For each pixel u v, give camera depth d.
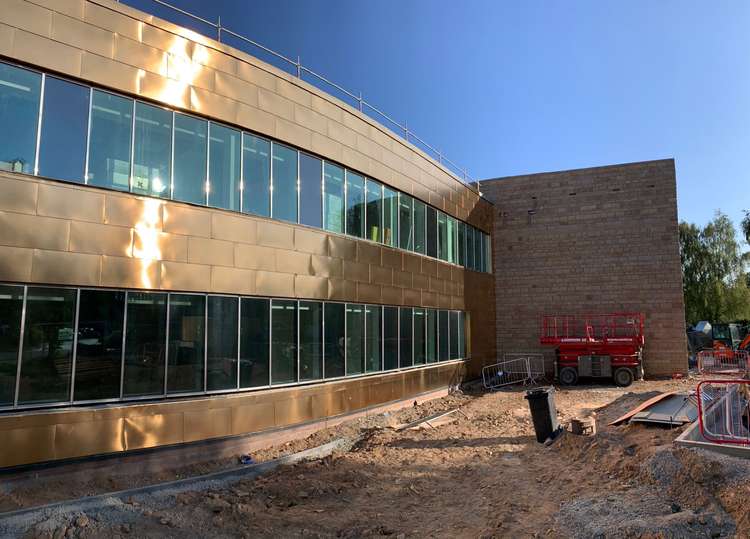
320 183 14.77
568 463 9.51
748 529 5.43
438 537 7.09
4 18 8.79
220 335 11.62
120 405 9.76
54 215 9.17
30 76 9.12
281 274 13.13
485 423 14.93
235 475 10.37
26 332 8.78
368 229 16.91
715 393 12.23
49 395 8.96
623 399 16.31
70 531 7.11
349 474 10.10
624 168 25.62
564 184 26.59
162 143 10.91
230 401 11.55
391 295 17.81
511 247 27.25
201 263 11.29
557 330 25.97
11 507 7.80
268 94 13.12
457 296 23.05
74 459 9.07
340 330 15.21
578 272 25.94
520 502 7.89
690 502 6.33
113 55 10.11
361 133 16.58
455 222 23.59
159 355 10.47
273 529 7.55
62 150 9.39
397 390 17.89
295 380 13.41
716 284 43.09
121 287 9.95
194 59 11.48
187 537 7.31
